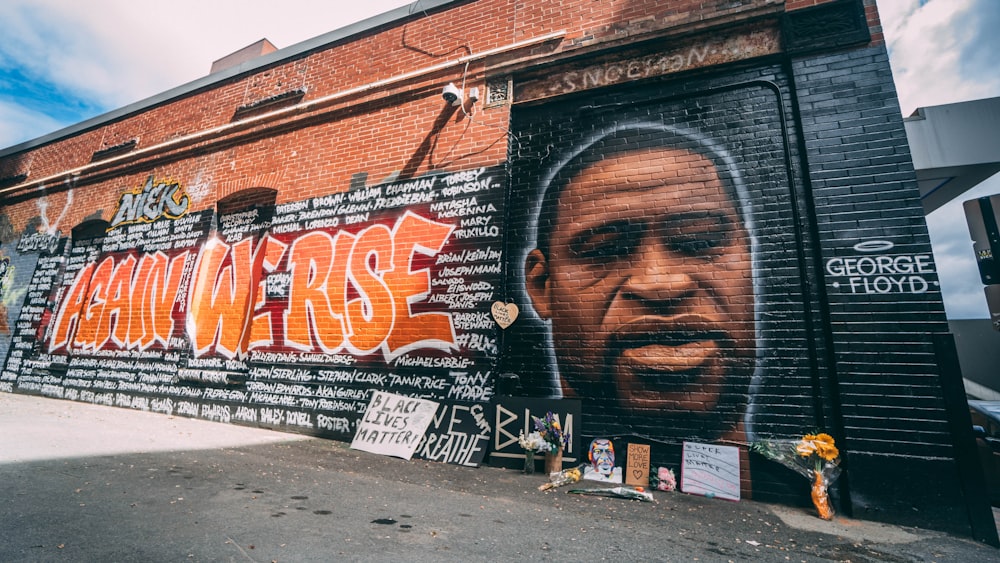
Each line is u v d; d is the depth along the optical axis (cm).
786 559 259
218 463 394
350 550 229
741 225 432
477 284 512
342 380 558
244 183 704
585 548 255
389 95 621
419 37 627
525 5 563
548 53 531
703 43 476
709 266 435
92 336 785
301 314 604
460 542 252
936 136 642
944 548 293
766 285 413
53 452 388
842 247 388
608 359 452
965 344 1120
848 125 407
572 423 441
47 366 812
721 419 406
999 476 442
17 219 959
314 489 337
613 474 415
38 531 228
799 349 393
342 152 637
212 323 687
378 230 584
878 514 340
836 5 432
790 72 441
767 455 377
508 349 491
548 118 533
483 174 538
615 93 508
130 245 798
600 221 483
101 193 862
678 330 434
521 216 518
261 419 594
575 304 475
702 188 452
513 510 320
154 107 860
